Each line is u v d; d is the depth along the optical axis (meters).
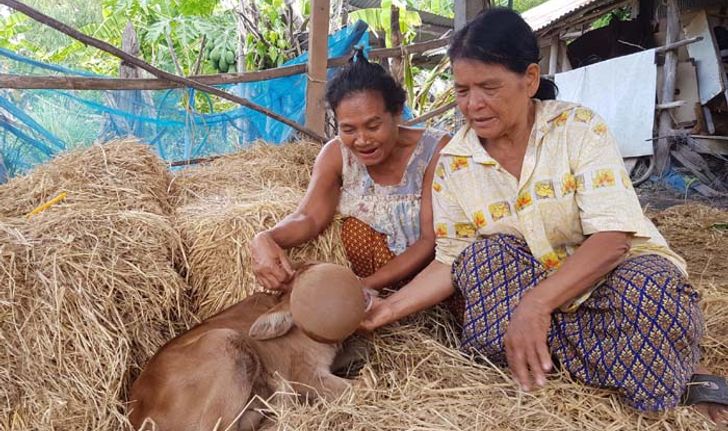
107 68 8.78
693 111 9.38
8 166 4.14
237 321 2.39
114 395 2.22
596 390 2.08
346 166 2.81
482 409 2.02
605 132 2.06
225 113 5.27
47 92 4.33
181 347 2.24
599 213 1.99
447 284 2.38
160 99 4.85
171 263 2.72
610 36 10.66
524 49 1.95
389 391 2.19
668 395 1.93
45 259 2.34
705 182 8.76
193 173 4.11
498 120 2.03
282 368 2.39
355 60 2.53
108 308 2.36
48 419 2.09
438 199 2.40
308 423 2.03
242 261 2.75
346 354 2.57
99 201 3.02
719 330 2.67
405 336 2.54
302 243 2.76
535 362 1.89
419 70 11.21
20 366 2.15
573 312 2.10
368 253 2.83
